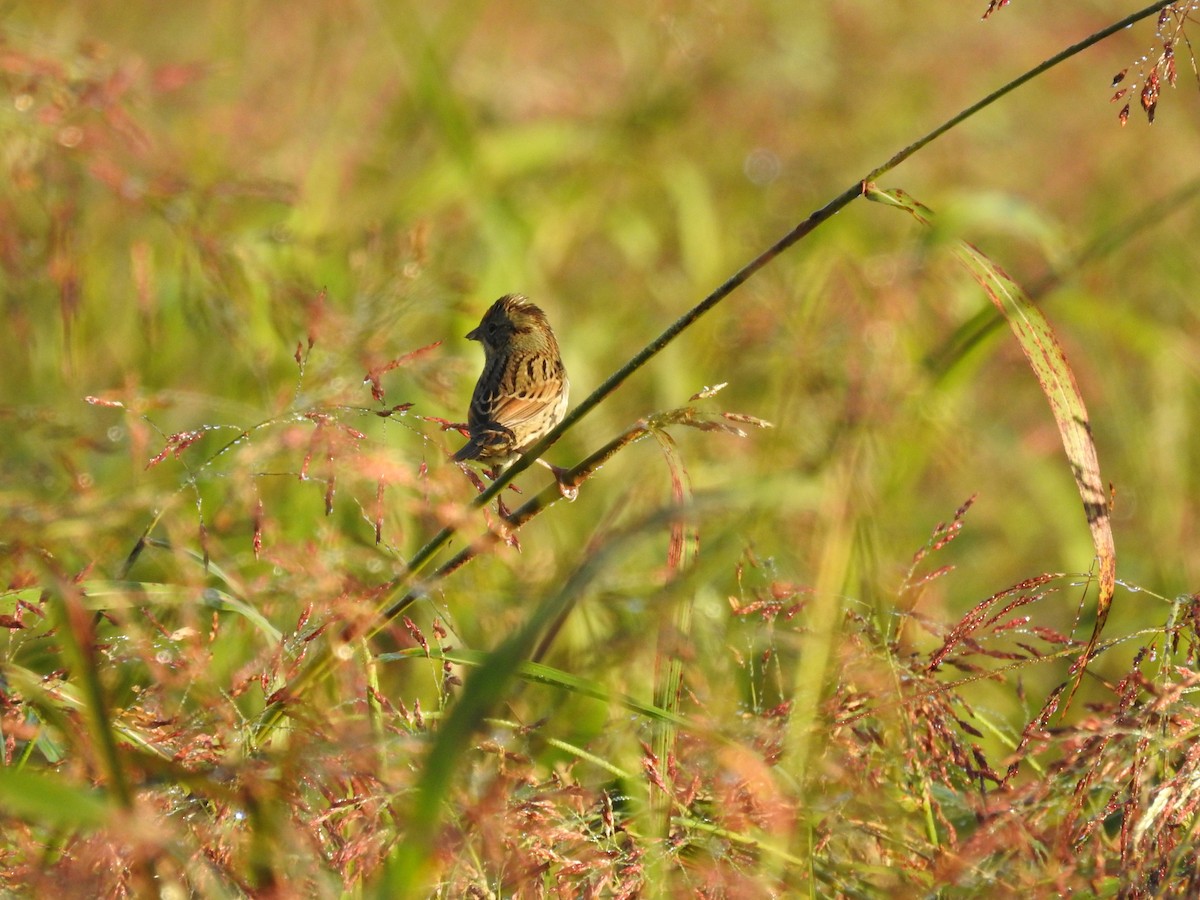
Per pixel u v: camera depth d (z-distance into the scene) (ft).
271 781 19.86
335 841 20.84
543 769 24.75
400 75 57.26
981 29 66.33
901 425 34.73
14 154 36.70
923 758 22.80
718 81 61.05
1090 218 59.21
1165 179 60.08
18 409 30.50
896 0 67.26
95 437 32.40
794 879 22.03
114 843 19.35
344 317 34.32
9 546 22.70
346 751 19.84
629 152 57.52
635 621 28.81
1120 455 46.26
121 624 23.45
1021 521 44.91
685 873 21.53
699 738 22.67
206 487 33.94
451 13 59.57
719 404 44.70
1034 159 62.64
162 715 23.03
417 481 22.85
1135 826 19.98
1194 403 45.11
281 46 57.16
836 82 62.95
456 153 49.60
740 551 31.04
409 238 36.04
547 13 66.85
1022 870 20.65
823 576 26.58
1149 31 67.26
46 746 22.84
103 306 44.04
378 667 28.86
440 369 33.50
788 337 41.11
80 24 54.65
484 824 19.79
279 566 25.02
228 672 27.94
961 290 44.68
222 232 36.96
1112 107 64.03
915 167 61.46
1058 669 35.81
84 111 37.22
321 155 51.39
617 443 22.77
